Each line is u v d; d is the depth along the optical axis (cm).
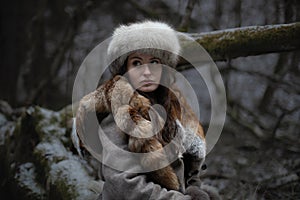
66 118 423
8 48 809
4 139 449
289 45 344
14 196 399
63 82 773
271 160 412
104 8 810
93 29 846
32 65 764
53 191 336
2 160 436
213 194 222
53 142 398
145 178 193
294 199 359
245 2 629
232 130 513
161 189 192
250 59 621
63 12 845
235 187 379
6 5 812
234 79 624
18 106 732
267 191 364
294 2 497
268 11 611
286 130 493
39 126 415
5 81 800
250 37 352
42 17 781
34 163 399
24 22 820
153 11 688
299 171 393
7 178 414
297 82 544
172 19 707
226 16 663
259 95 614
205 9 702
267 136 475
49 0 842
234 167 420
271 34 345
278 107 544
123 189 191
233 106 552
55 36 843
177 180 196
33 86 750
